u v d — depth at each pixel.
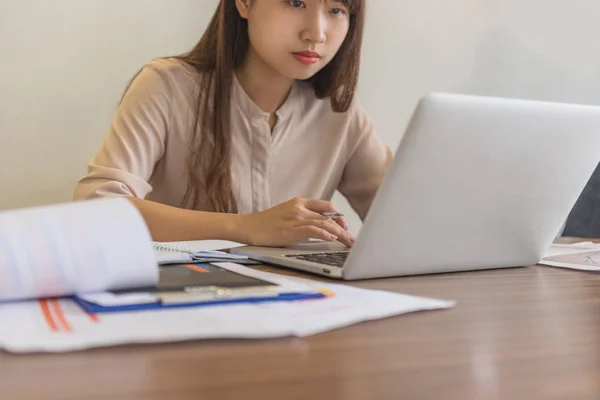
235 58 1.41
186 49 1.98
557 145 0.78
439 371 0.36
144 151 1.33
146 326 0.43
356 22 1.41
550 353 0.41
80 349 0.39
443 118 0.66
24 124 1.84
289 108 1.46
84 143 1.90
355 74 1.47
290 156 1.48
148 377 0.34
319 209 1.03
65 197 1.89
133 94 1.37
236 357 0.38
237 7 1.36
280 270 0.79
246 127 1.42
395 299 0.55
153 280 0.53
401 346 0.42
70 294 0.52
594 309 0.57
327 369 0.36
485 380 0.35
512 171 0.76
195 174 1.40
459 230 0.76
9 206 1.84
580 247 1.15
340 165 1.59
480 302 0.59
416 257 0.75
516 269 0.87
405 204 0.69
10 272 0.49
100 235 0.52
